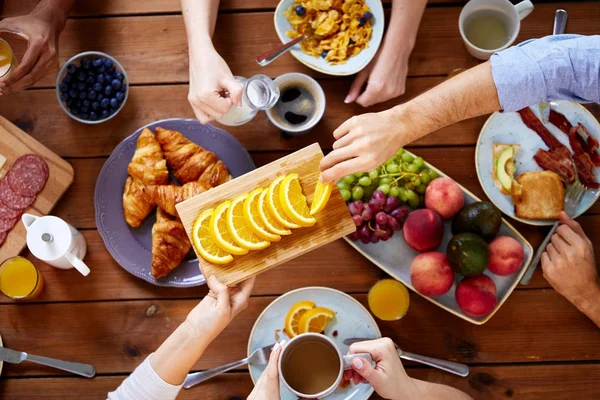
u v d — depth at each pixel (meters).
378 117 1.37
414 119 1.38
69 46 1.82
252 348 1.66
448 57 1.82
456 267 1.58
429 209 1.65
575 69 1.29
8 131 1.74
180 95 1.81
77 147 1.79
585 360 1.72
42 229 1.59
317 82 1.80
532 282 1.74
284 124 1.72
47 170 1.74
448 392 1.53
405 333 1.73
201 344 1.44
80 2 1.83
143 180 1.66
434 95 1.37
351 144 1.35
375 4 1.71
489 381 1.71
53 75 1.82
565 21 1.78
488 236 1.64
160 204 1.66
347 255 1.75
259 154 1.80
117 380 1.71
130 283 1.74
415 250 1.72
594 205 1.76
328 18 1.72
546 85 1.32
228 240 1.48
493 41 1.75
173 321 1.73
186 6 1.67
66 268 1.72
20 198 1.72
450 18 1.82
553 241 1.65
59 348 1.71
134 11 1.83
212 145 1.74
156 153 1.68
